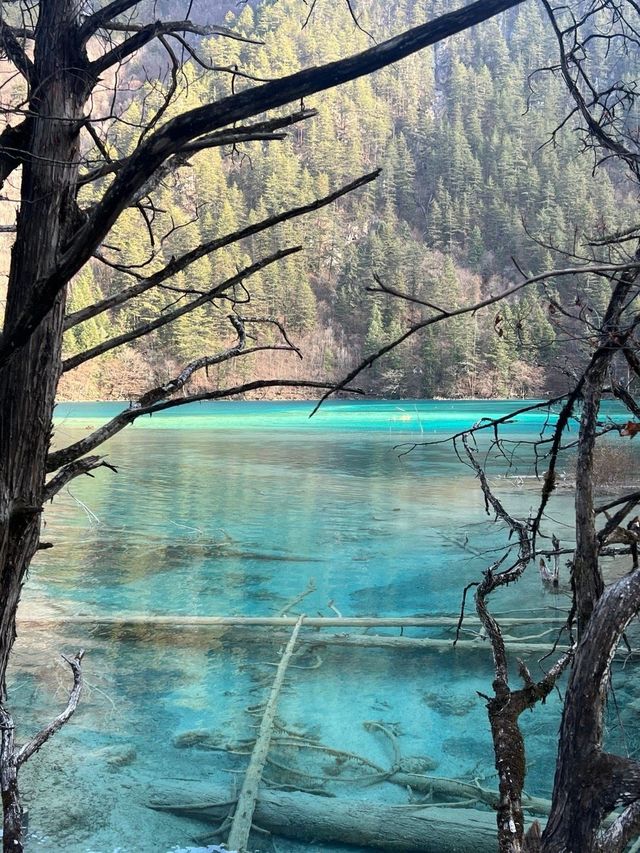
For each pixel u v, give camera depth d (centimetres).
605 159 190
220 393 162
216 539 1050
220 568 897
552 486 192
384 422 3612
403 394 6219
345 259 8531
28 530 163
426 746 464
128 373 4819
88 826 377
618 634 118
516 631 662
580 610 157
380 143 10938
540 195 7419
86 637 658
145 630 673
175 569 890
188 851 363
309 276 8450
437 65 13400
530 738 477
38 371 159
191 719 500
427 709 517
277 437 2855
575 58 172
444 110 12162
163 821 387
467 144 9975
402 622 663
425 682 564
